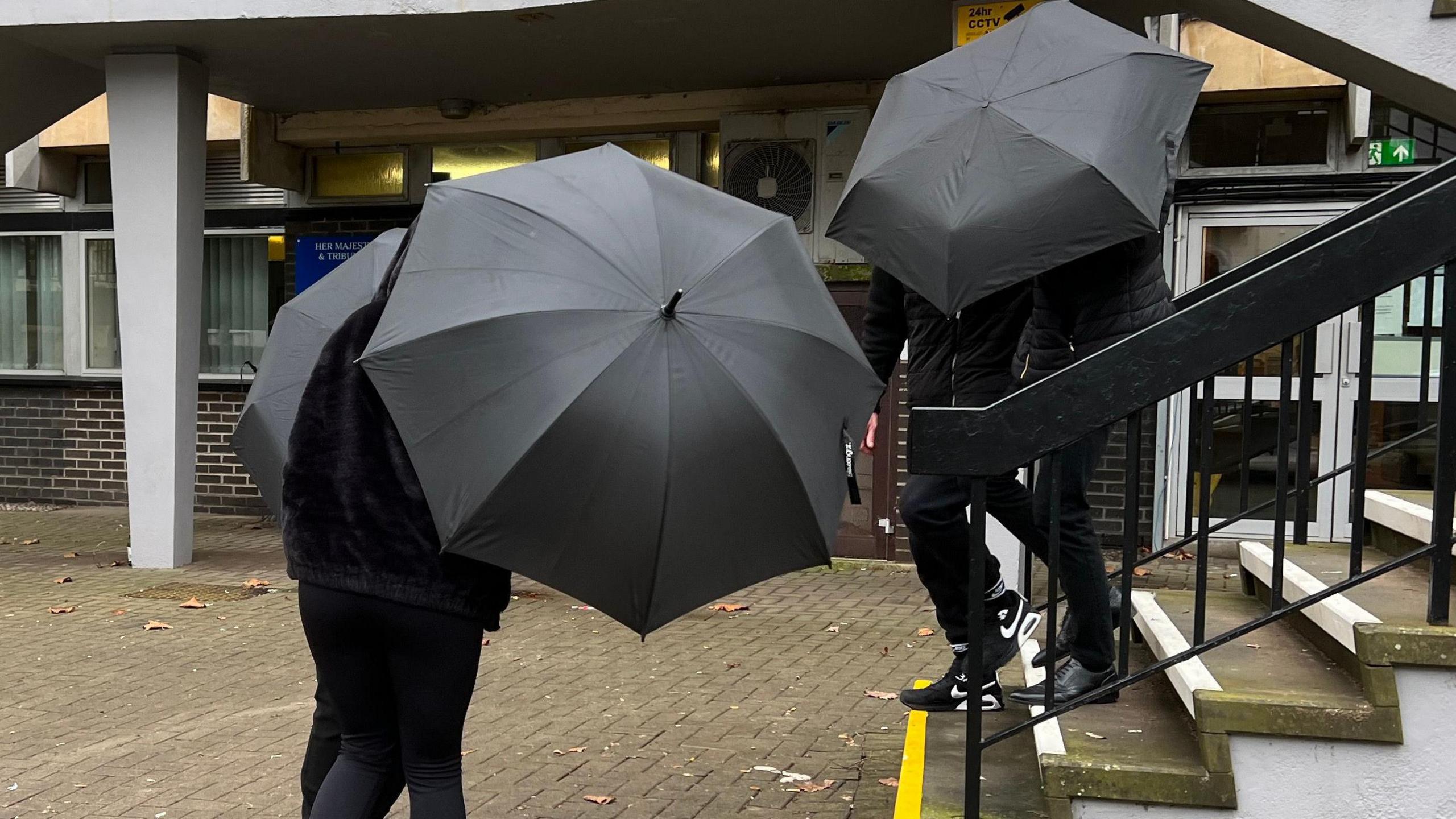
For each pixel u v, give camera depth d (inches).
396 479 102.8
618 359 93.3
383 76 392.8
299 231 480.1
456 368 96.0
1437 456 113.7
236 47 362.6
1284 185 375.2
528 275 98.0
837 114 390.6
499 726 209.9
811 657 265.3
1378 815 113.0
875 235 133.0
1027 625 156.7
